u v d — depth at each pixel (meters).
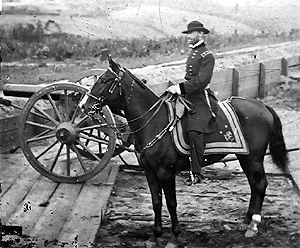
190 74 6.10
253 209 6.46
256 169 6.32
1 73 11.26
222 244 6.14
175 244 6.07
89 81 9.33
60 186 7.81
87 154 8.30
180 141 6.01
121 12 15.94
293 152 9.80
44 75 11.59
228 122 6.18
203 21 17.64
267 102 15.11
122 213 7.10
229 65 14.85
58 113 7.75
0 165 8.62
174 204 6.11
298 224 6.70
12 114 9.55
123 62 13.70
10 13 13.66
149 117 6.08
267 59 16.30
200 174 6.00
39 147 9.72
